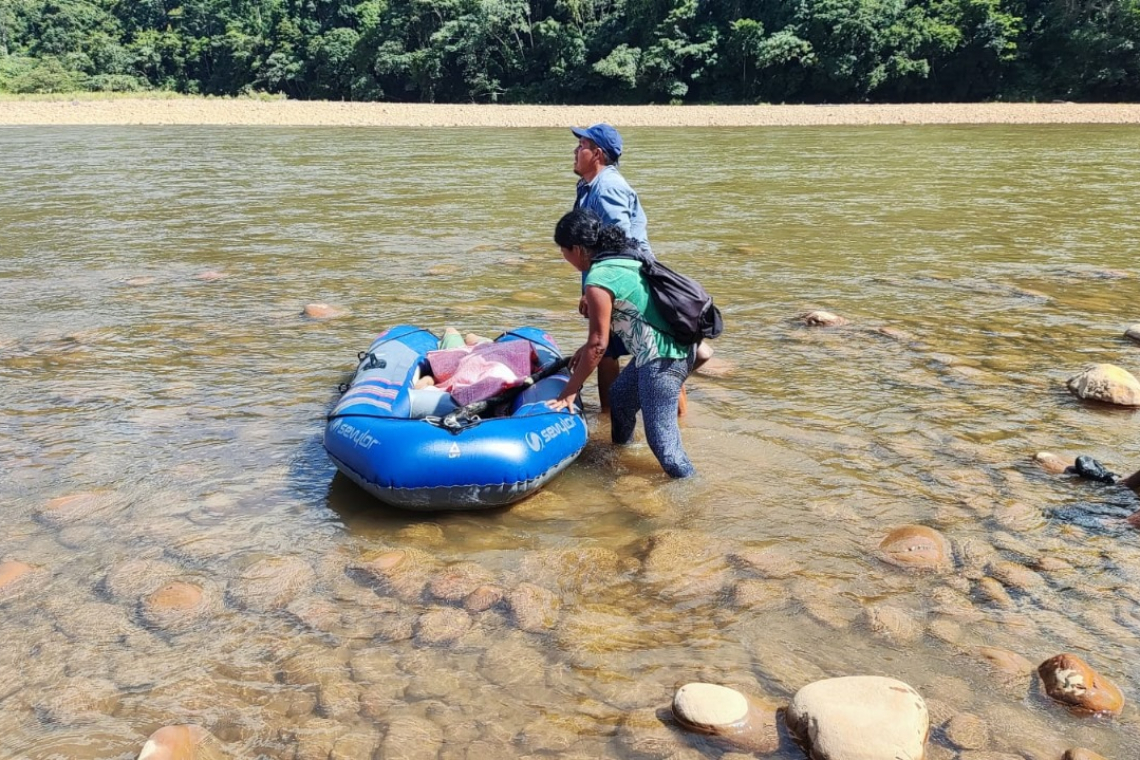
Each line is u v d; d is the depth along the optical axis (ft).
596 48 176.76
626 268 12.45
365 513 12.28
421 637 9.44
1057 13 141.79
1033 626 9.45
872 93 150.61
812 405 15.75
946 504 12.14
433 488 11.84
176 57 262.06
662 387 12.78
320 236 32.81
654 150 70.08
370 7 236.43
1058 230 33.30
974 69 144.66
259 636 9.51
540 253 29.19
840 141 78.13
